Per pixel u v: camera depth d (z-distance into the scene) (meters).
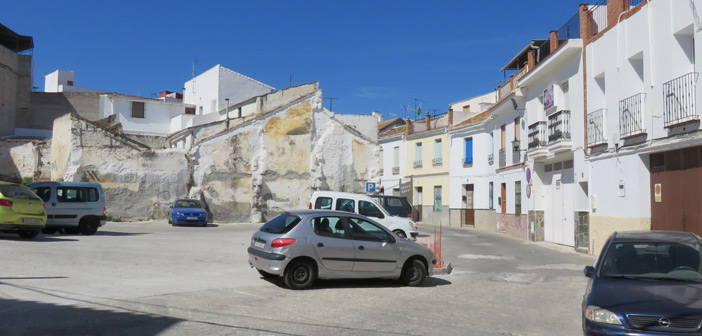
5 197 15.81
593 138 18.22
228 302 8.95
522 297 10.98
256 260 11.05
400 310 9.09
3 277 9.92
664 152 14.48
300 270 10.64
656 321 5.97
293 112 36.16
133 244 17.56
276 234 10.84
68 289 9.16
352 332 7.39
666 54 13.96
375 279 12.44
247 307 8.65
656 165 14.96
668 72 13.88
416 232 20.94
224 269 13.02
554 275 14.27
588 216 19.58
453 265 15.98
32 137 48.62
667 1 13.90
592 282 7.10
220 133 34.38
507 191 29.45
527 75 24.11
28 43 53.94
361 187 37.12
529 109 25.31
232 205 34.22
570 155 21.36
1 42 53.06
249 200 34.62
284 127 35.91
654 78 14.51
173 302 8.62
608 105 17.27
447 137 40.44
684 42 13.57
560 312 9.50
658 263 7.28
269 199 35.09
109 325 6.97
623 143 16.20
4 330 6.45
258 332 7.09
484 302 10.27
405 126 48.09
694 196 13.27
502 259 17.77
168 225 29.80
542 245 22.59
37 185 19.47
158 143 38.91
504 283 12.82
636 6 15.47
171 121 53.66
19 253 13.22
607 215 17.36
